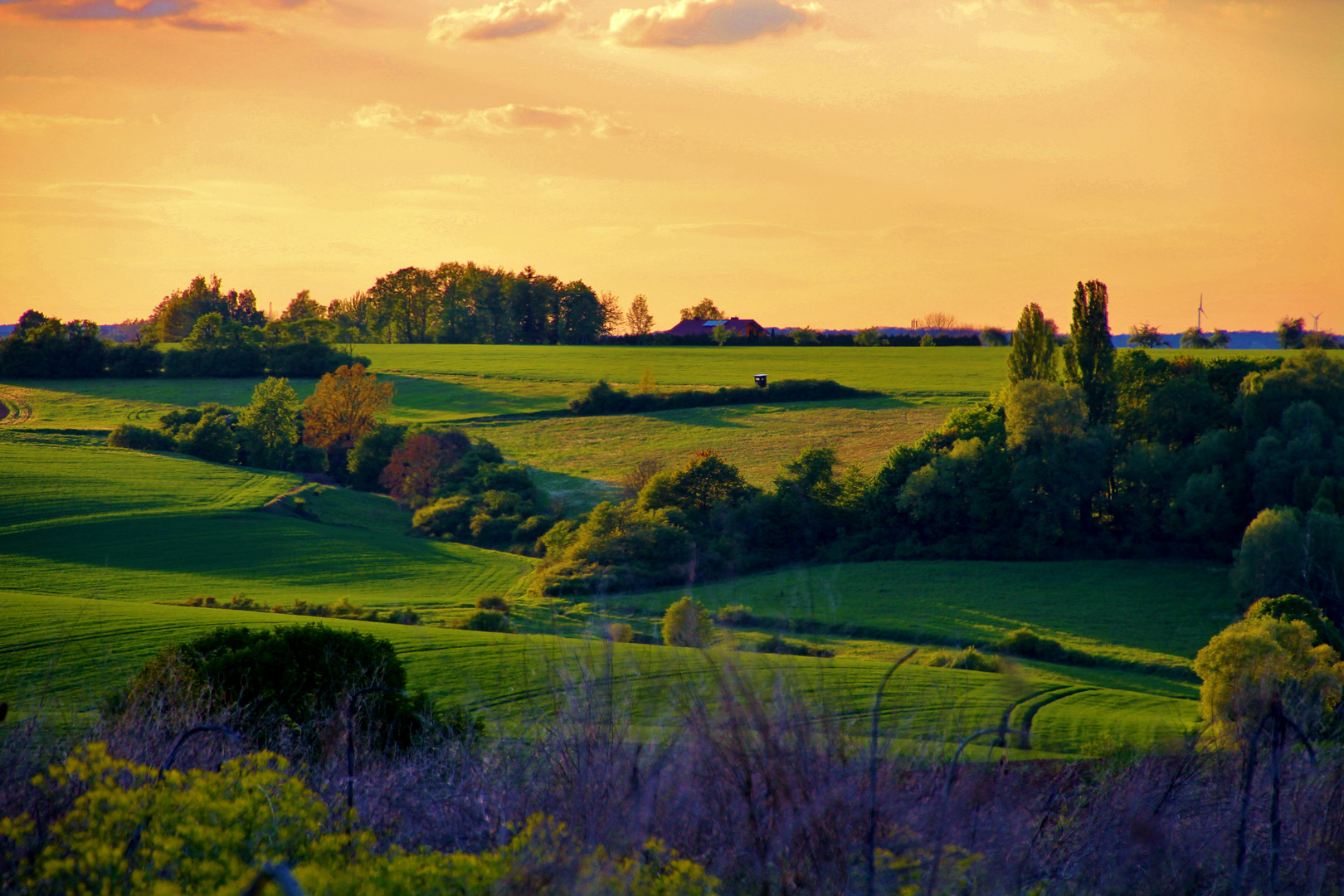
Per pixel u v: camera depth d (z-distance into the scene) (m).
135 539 52.03
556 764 3.36
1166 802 3.45
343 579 46.19
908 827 2.89
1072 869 3.11
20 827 3.43
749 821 2.91
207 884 3.07
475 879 3.01
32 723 4.68
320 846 3.42
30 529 52.31
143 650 20.19
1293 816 3.46
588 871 2.88
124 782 3.98
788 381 96.94
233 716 5.32
